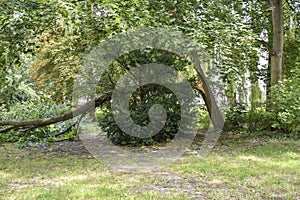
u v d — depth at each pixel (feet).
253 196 10.83
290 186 11.98
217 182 12.79
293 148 21.09
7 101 36.06
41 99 28.32
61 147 23.20
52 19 15.78
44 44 25.98
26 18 14.62
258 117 27.66
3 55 14.52
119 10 14.83
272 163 16.31
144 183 12.76
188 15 19.83
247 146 22.36
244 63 23.53
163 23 18.06
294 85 24.89
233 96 29.94
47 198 10.63
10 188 12.13
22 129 20.99
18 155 20.04
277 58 29.19
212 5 20.71
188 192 11.39
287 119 24.53
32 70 33.09
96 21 16.79
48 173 14.83
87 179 13.53
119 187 12.13
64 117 20.33
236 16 19.51
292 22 32.48
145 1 16.93
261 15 29.40
